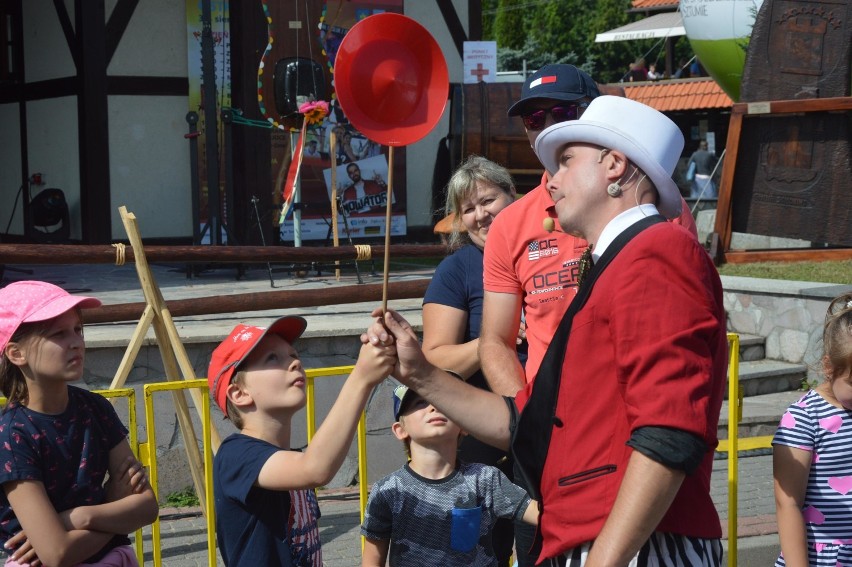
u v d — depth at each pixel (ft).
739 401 14.03
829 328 10.27
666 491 6.63
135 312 18.53
